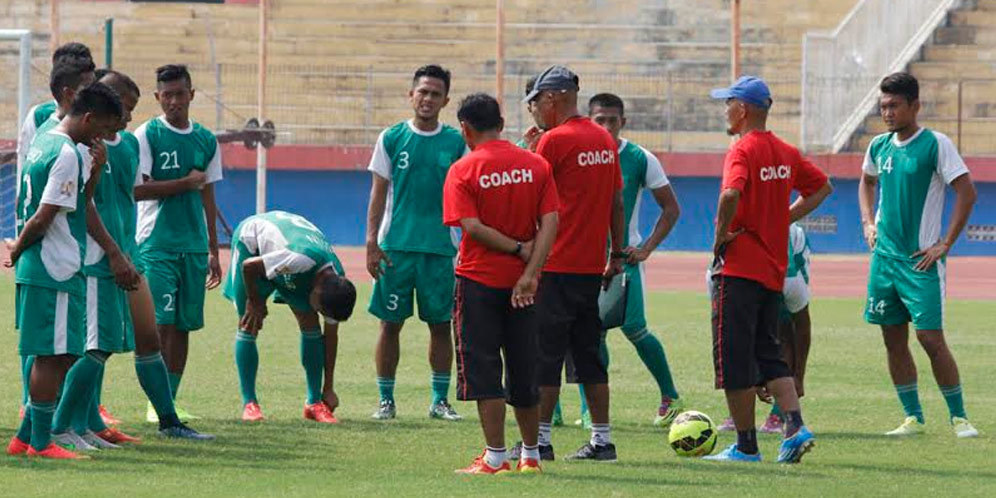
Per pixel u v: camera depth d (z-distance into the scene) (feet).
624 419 94.99
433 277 94.22
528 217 68.85
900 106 89.66
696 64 310.45
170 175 90.68
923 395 107.55
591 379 75.97
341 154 284.82
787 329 89.25
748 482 68.13
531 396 69.97
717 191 284.41
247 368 92.48
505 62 311.06
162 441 81.46
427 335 143.02
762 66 309.83
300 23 318.65
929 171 89.45
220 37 317.22
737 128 76.74
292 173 286.46
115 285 75.31
